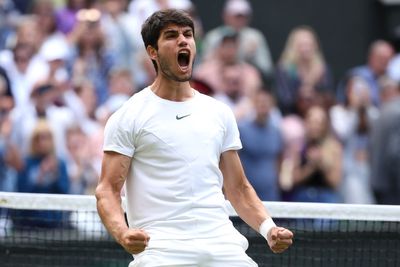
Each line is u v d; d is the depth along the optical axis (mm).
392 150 28688
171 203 13859
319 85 33000
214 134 14133
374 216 16453
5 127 27859
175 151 13930
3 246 20547
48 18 32094
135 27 32344
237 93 30328
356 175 30359
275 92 32938
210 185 14031
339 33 35875
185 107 14133
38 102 28250
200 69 30984
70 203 16797
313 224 19812
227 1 35188
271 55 35438
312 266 19250
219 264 13773
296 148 29328
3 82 29109
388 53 33781
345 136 30906
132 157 14039
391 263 19047
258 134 28344
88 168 27859
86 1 32750
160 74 14164
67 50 31094
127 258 20656
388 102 30172
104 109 29109
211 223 13875
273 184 28516
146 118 13961
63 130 28109
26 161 26891
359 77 33000
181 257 13672
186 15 14117
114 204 13766
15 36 32250
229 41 30703
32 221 21531
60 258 20672
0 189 27016
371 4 36000
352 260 19203
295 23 35688
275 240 13945
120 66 31875
